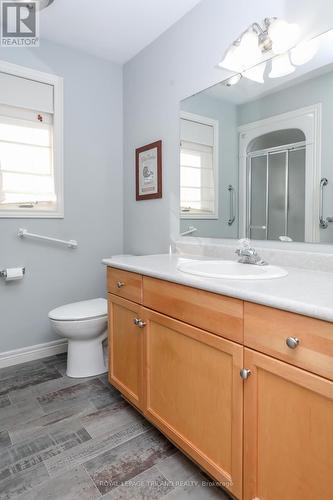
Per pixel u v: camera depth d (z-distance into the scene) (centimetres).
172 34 206
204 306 110
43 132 226
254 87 159
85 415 161
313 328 78
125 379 163
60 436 145
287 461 86
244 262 150
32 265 225
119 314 166
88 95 243
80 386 190
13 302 219
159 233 227
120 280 163
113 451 136
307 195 140
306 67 138
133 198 253
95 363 204
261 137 158
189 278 116
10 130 213
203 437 114
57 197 232
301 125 141
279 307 84
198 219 195
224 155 176
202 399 113
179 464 129
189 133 197
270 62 151
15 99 211
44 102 223
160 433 148
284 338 85
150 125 230
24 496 113
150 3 185
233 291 97
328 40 130
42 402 173
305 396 81
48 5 182
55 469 125
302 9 138
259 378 92
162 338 133
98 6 187
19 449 136
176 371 126
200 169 191
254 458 95
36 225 225
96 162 251
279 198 152
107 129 255
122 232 268
